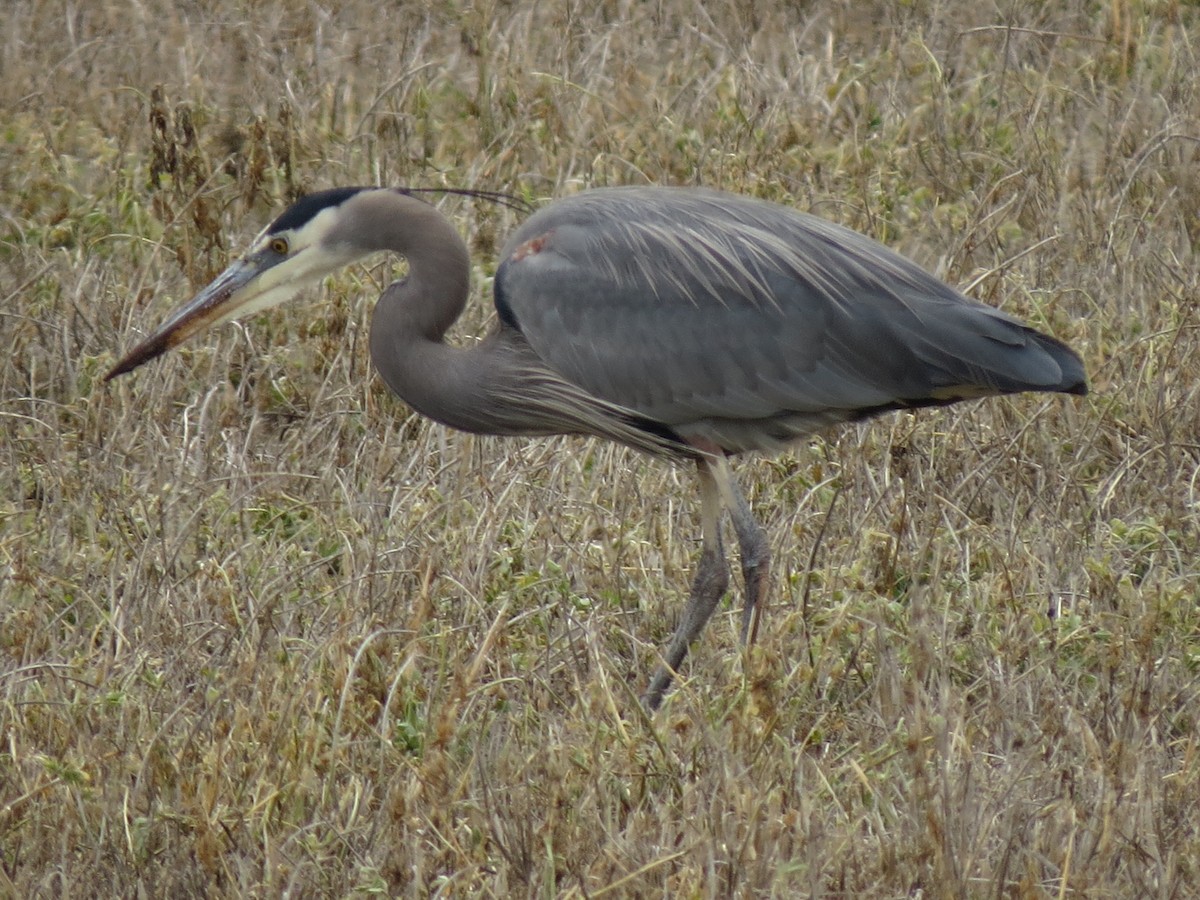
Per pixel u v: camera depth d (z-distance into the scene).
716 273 10.47
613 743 9.23
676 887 8.12
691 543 12.09
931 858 8.16
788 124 16.56
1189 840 8.50
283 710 9.14
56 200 15.45
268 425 13.41
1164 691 9.83
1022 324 10.48
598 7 19.84
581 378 10.66
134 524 11.70
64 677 9.62
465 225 15.27
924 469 12.41
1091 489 12.16
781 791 8.78
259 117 15.97
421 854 8.18
